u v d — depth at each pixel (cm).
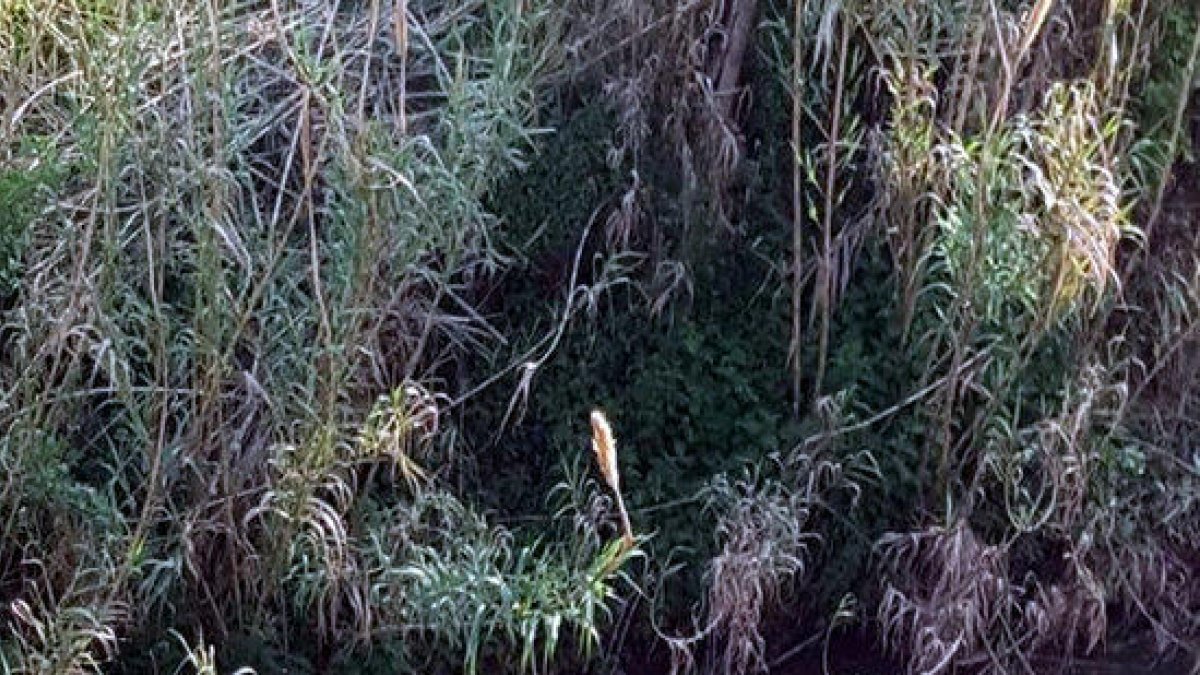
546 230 450
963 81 430
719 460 446
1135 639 454
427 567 388
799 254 437
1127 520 450
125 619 382
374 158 378
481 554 391
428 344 438
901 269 439
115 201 380
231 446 390
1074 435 423
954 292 418
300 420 389
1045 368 439
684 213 452
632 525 433
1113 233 407
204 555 398
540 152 438
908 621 438
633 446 447
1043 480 432
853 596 443
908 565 439
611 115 453
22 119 398
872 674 442
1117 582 450
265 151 426
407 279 402
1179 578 459
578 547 409
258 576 397
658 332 454
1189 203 465
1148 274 461
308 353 388
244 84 425
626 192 450
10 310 390
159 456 373
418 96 428
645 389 446
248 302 383
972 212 409
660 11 456
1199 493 454
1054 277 412
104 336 374
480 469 447
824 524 446
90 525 381
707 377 451
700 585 434
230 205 390
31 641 379
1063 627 441
